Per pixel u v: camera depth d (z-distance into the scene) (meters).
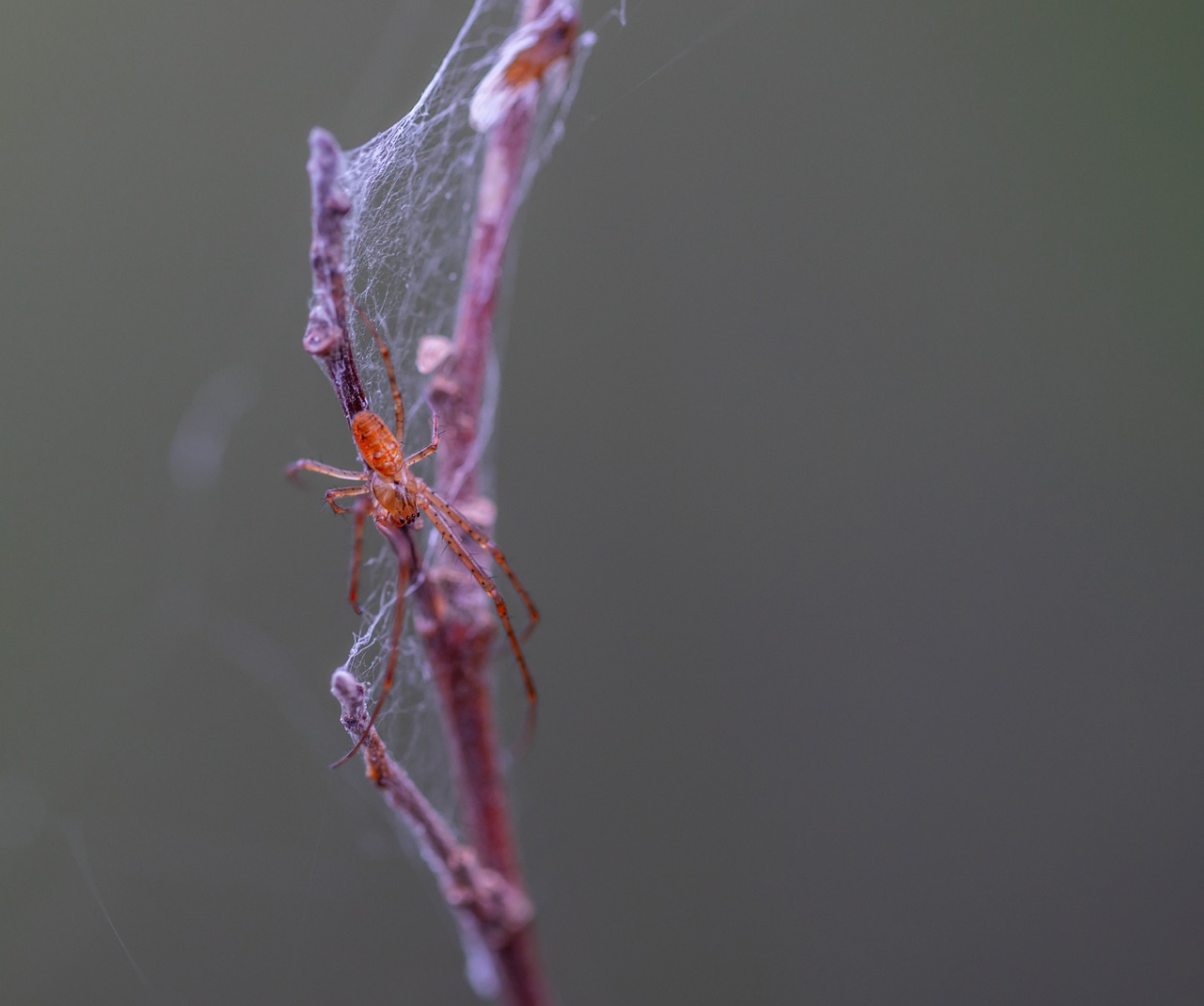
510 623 0.24
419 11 0.25
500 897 0.22
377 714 0.24
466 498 0.22
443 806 0.25
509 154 0.22
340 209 0.22
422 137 0.24
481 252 0.22
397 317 0.24
